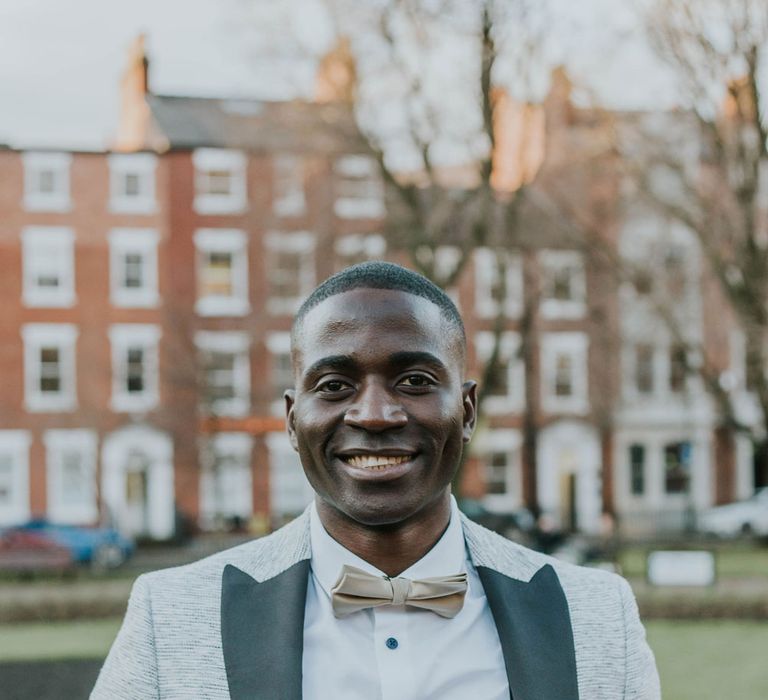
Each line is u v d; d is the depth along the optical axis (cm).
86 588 1664
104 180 3272
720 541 2967
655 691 240
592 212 2434
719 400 2542
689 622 1430
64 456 3186
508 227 2316
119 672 226
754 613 1438
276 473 3247
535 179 2470
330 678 223
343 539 232
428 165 2248
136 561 2608
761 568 2106
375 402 221
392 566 232
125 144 3831
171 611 230
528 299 2477
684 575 1532
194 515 3194
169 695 222
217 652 225
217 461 2983
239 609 229
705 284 2456
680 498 3572
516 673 226
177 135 3312
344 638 227
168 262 3278
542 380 3472
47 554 2245
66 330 3216
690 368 2527
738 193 2052
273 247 2980
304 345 230
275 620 226
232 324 3259
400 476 222
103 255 3256
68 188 3253
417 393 226
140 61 3538
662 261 2461
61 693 952
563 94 2234
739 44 1884
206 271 3288
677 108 2030
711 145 2058
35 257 3225
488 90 2112
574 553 2098
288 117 2314
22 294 3203
